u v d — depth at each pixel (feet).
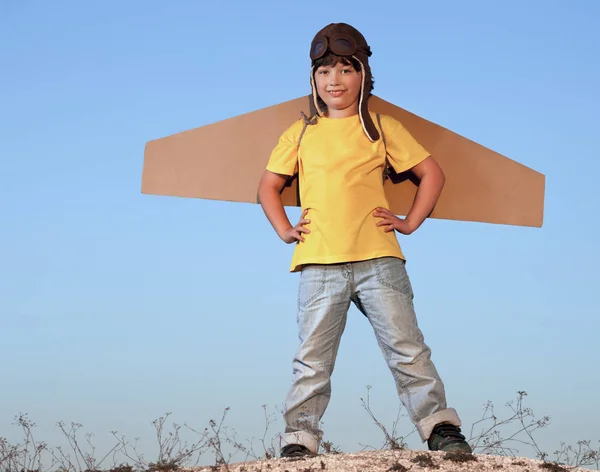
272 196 14.61
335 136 14.07
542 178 15.70
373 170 13.99
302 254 13.70
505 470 11.04
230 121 15.93
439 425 12.96
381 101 15.61
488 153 15.69
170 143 15.98
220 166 15.85
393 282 13.44
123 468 12.23
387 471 10.85
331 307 13.46
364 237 13.55
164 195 15.90
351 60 14.19
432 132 15.65
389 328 13.33
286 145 14.55
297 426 13.25
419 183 14.74
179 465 12.11
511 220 15.66
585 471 11.35
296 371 13.53
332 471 10.87
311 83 14.64
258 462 11.93
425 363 13.30
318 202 13.74
